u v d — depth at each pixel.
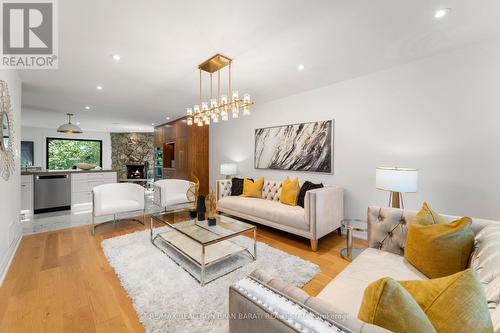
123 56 2.54
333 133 3.50
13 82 2.78
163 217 3.02
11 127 2.63
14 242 2.74
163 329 1.47
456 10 1.79
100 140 9.13
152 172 9.35
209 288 1.94
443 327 0.67
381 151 3.03
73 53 2.47
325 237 3.30
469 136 2.40
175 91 3.83
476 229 1.49
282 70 2.96
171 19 1.88
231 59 2.62
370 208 1.99
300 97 3.94
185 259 2.47
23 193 4.16
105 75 3.10
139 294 1.84
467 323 0.65
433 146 2.62
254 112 4.77
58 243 2.96
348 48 2.40
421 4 1.73
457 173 2.47
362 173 3.21
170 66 2.81
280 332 0.67
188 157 5.93
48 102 4.55
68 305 1.73
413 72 2.74
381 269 1.52
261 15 1.84
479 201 2.35
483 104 2.32
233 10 1.78
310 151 3.78
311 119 3.79
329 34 2.13
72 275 2.16
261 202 3.76
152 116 6.04
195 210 3.06
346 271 1.50
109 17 1.85
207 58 2.60
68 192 4.74
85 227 3.64
